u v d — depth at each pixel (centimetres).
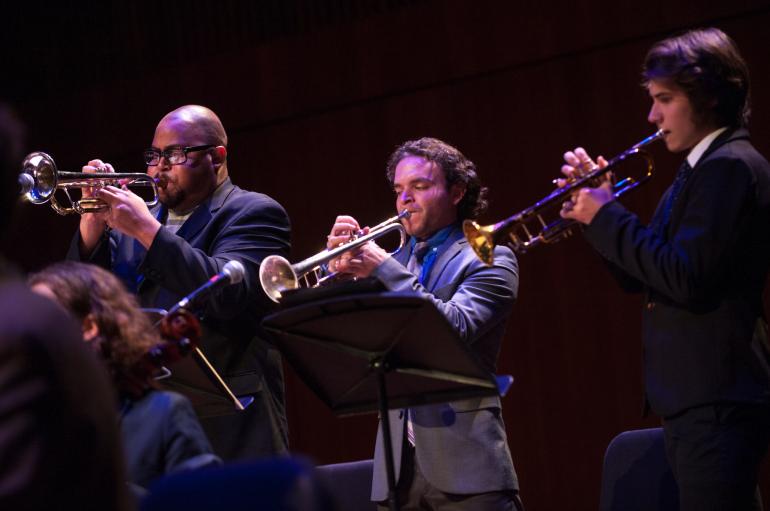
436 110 925
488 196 902
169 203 585
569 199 457
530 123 889
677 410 417
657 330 430
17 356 226
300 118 980
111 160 1028
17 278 246
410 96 937
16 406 223
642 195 845
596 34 858
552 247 888
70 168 1036
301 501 223
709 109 429
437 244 561
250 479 232
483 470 493
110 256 583
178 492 238
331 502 225
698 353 414
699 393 412
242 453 528
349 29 952
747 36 805
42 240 1045
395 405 442
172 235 527
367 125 953
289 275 498
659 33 838
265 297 559
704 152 428
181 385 475
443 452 497
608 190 435
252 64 985
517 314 897
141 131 1016
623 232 420
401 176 559
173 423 327
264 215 576
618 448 512
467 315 506
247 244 559
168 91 1010
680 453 420
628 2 845
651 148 842
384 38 938
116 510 242
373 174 951
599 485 862
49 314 237
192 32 1018
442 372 414
